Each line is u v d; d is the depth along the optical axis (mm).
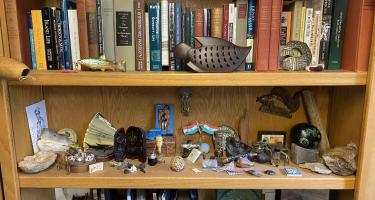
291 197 1081
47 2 984
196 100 1062
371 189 850
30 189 939
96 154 960
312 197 1059
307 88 1059
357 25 808
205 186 856
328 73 807
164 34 893
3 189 856
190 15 896
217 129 1044
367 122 814
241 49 834
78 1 858
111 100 1066
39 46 877
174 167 886
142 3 867
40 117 1000
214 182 853
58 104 1062
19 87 877
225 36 899
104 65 843
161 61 904
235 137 1004
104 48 884
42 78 802
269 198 1086
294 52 881
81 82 809
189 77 809
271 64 854
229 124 1081
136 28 876
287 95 1056
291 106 1061
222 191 1069
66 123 1076
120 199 1086
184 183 855
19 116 880
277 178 854
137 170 892
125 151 973
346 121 945
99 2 861
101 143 1021
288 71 844
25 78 782
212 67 829
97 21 870
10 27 801
